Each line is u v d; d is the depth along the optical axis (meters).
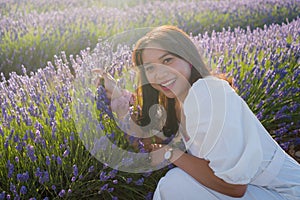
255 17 7.11
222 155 1.87
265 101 3.20
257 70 3.38
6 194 2.28
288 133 3.41
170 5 7.84
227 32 4.81
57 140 2.45
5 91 2.81
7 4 7.15
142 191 2.46
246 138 1.90
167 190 2.11
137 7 7.58
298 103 3.40
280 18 7.25
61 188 2.30
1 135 2.41
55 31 5.36
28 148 2.19
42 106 2.63
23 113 2.45
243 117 1.94
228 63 3.55
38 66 4.73
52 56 4.88
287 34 4.77
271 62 3.71
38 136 2.29
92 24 5.82
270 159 2.05
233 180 1.91
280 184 2.09
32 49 4.81
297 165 2.19
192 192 2.06
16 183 2.35
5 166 2.33
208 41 4.25
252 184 2.11
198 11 7.21
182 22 6.56
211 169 2.01
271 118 3.27
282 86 3.28
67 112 2.44
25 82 2.92
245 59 3.74
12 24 5.37
